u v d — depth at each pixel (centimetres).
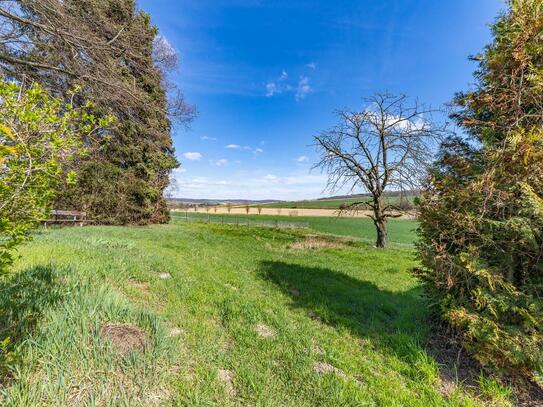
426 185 378
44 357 219
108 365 225
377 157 1505
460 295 335
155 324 293
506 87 305
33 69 668
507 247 304
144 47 877
